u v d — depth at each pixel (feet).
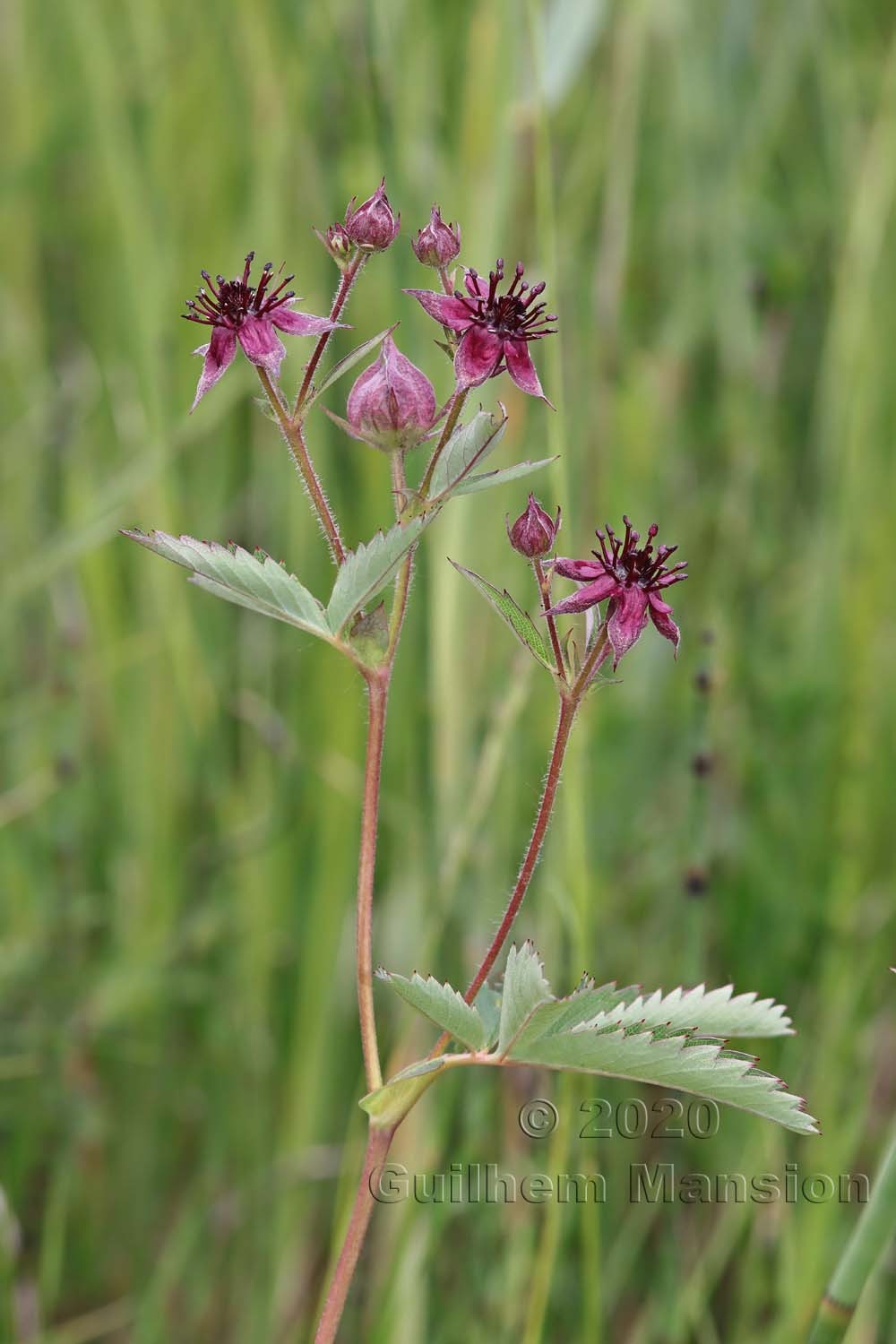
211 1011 2.98
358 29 2.90
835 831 3.02
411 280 2.82
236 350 2.30
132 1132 2.98
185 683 3.04
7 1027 2.93
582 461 3.07
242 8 3.06
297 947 3.00
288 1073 2.95
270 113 3.05
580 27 2.83
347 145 2.93
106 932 3.07
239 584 2.27
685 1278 2.83
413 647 2.84
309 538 2.93
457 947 2.84
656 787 3.21
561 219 3.25
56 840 2.97
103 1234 2.96
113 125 3.10
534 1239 2.77
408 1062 2.85
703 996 2.28
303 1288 2.90
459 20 3.01
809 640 3.21
